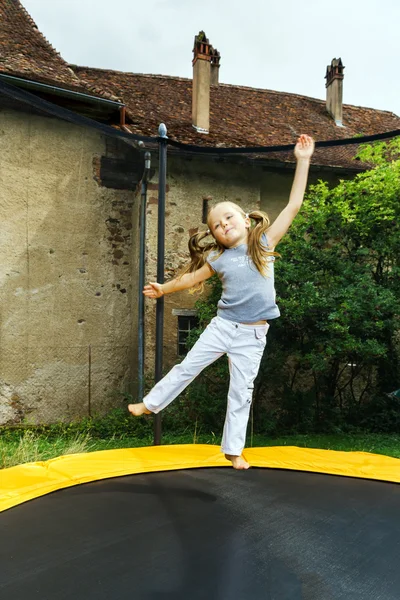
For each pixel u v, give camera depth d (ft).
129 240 26.89
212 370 22.47
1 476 8.32
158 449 10.43
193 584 4.92
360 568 5.41
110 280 26.37
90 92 24.16
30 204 24.64
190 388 22.67
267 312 6.89
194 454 10.08
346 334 21.03
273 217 27.94
